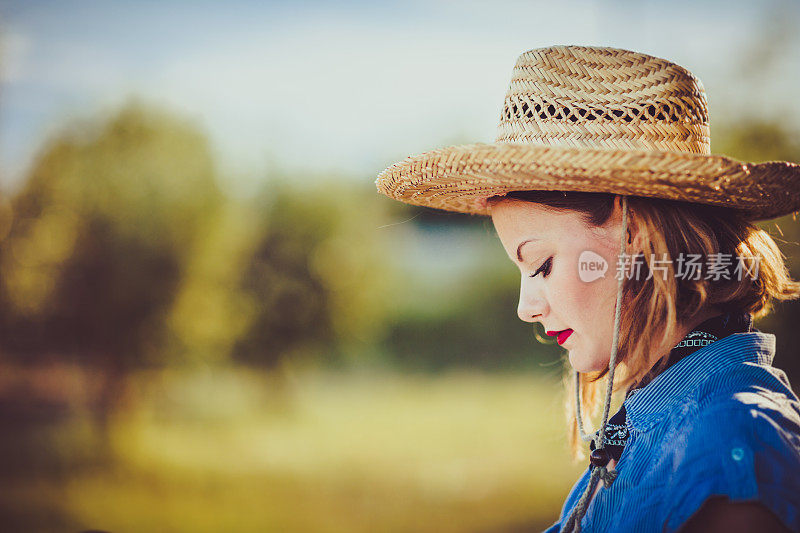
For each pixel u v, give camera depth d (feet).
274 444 31.65
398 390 43.24
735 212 3.87
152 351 29.68
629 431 3.56
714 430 3.08
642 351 3.60
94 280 28.78
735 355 3.46
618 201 3.64
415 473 27.07
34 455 27.66
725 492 2.90
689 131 3.71
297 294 37.11
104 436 29.66
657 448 3.37
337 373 46.52
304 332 37.27
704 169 3.26
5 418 31.12
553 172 3.39
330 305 37.58
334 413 37.91
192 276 29.91
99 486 25.34
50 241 28.81
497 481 25.62
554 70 3.78
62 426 30.73
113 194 28.66
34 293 28.86
